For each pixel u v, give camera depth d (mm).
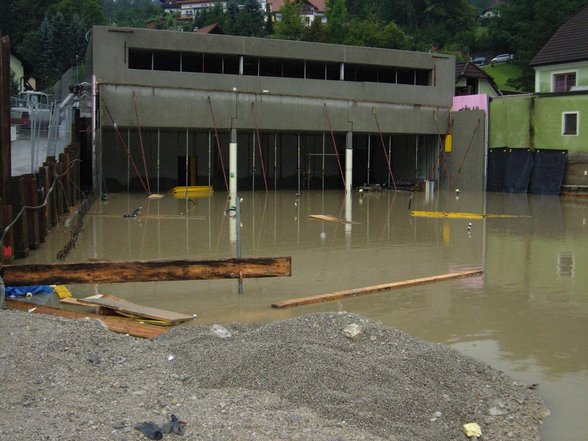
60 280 10086
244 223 21734
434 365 6957
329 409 5828
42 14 75375
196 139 40000
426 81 40281
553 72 39656
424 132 38812
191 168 39812
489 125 37875
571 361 8094
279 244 17266
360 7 98500
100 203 28562
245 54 34844
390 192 37469
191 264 10508
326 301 10992
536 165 35500
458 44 85438
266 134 41031
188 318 9648
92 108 31016
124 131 36844
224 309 10414
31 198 15469
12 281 10000
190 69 37719
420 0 90625
